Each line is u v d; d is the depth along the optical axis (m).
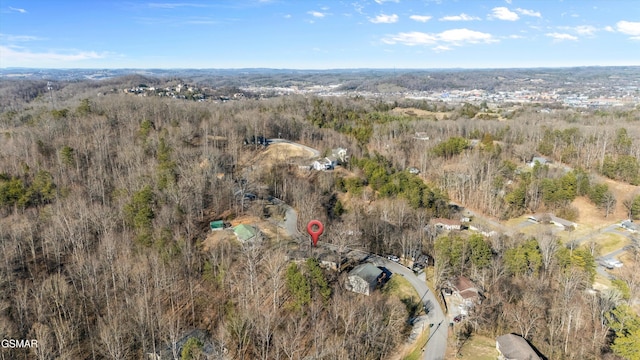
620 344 55.88
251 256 68.94
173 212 79.94
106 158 107.25
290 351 53.47
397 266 79.38
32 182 92.62
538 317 62.69
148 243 71.00
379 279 72.81
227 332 56.47
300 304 60.50
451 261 76.25
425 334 61.22
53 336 55.12
